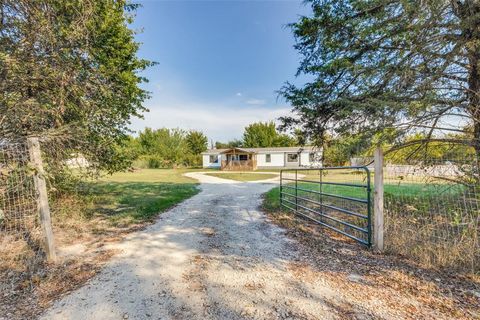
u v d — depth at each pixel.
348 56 4.36
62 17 4.40
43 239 3.28
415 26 3.43
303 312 2.09
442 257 2.96
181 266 3.09
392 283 2.54
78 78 4.81
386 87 3.99
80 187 7.05
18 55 4.09
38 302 2.29
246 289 2.50
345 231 4.59
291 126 5.70
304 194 9.23
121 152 6.80
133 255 3.47
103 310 2.15
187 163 35.78
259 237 4.30
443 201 3.53
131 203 7.43
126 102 6.89
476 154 3.51
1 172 3.15
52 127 4.66
